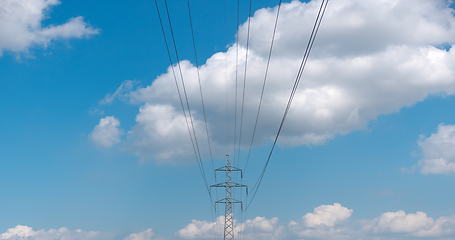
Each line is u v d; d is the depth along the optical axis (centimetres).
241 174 11894
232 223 11875
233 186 11881
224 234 11806
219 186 11844
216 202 11888
